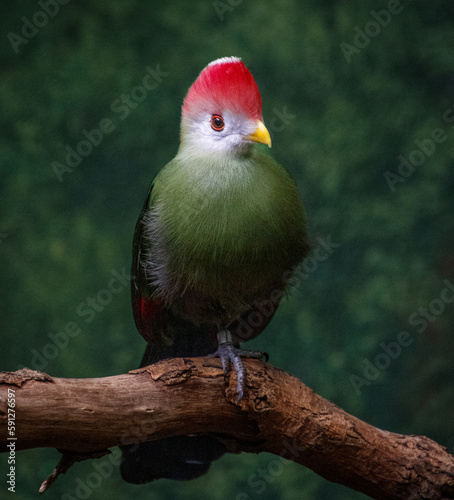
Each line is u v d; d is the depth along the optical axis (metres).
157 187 5.70
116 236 13.63
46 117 13.75
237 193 5.30
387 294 13.63
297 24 13.89
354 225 13.84
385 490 5.00
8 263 13.20
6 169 13.51
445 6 14.21
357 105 13.99
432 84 14.21
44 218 13.55
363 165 13.91
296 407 4.88
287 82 13.82
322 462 5.00
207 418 4.79
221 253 5.32
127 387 4.53
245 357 5.19
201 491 12.48
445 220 13.91
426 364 13.46
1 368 12.75
